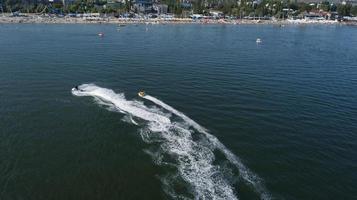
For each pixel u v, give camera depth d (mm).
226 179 32812
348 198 30656
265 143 40219
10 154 36719
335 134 43250
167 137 41000
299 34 177625
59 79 65375
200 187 31578
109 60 85875
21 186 31453
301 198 30531
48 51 98250
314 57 100000
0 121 44719
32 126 43438
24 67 75438
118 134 41500
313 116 49156
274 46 123688
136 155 36844
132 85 62156
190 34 164250
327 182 32906
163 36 151625
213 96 57000
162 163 35344
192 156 36812
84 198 30016
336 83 68562
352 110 52125
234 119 47000
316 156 37625
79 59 86375
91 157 36469
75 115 47062
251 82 67375
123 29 187250
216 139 40750
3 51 96688
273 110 51062
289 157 37250
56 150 37781
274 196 30641
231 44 126875
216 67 81062
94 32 164250
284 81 69000
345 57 101250
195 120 46188
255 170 34562
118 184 31953
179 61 87375
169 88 61000
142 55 95312
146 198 29984
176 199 29828
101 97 54719
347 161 36812
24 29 171375
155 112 48625
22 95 55156
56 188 31266
